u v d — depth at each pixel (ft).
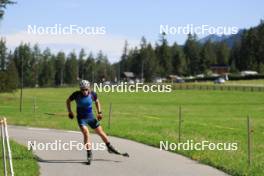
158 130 102.73
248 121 57.06
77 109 57.47
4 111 171.63
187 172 52.13
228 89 434.30
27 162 55.62
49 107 208.85
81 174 49.88
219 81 591.78
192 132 100.63
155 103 282.56
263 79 647.15
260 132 109.50
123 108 218.59
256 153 68.80
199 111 211.82
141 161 59.26
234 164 56.08
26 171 49.78
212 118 161.89
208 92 403.54
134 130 101.30
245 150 71.72
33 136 88.69
